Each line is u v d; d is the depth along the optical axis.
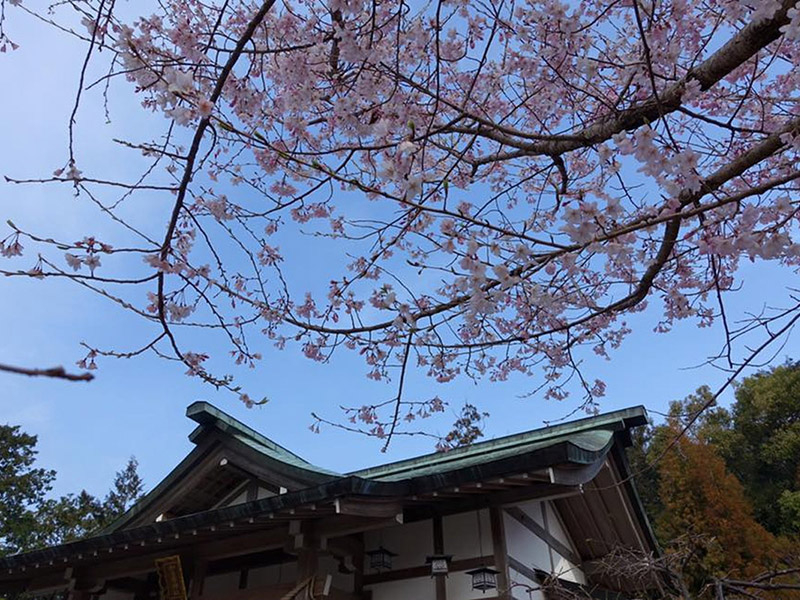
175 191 2.57
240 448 7.89
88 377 0.82
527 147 3.20
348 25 2.95
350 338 3.81
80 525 23.23
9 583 8.45
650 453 20.47
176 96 2.40
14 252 2.71
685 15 3.47
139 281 2.52
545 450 5.45
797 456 22.62
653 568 4.61
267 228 4.21
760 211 2.83
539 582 7.09
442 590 6.22
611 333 4.83
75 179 2.41
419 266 2.78
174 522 6.59
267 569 7.71
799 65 3.63
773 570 3.73
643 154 2.41
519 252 2.55
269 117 3.27
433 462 9.02
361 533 7.09
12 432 23.86
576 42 3.61
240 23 3.17
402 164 2.58
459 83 4.09
